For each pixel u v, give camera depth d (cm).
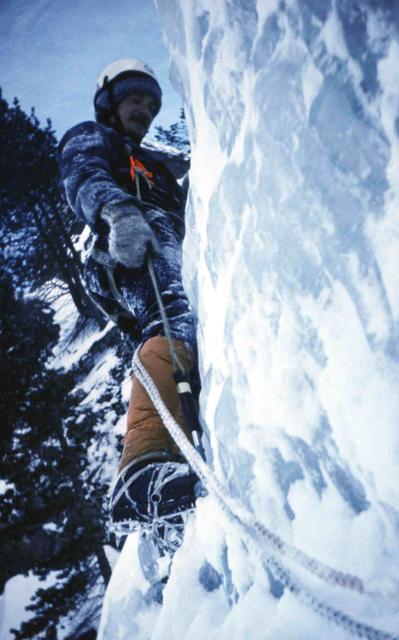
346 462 66
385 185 59
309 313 71
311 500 73
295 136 71
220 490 89
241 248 87
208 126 95
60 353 2622
